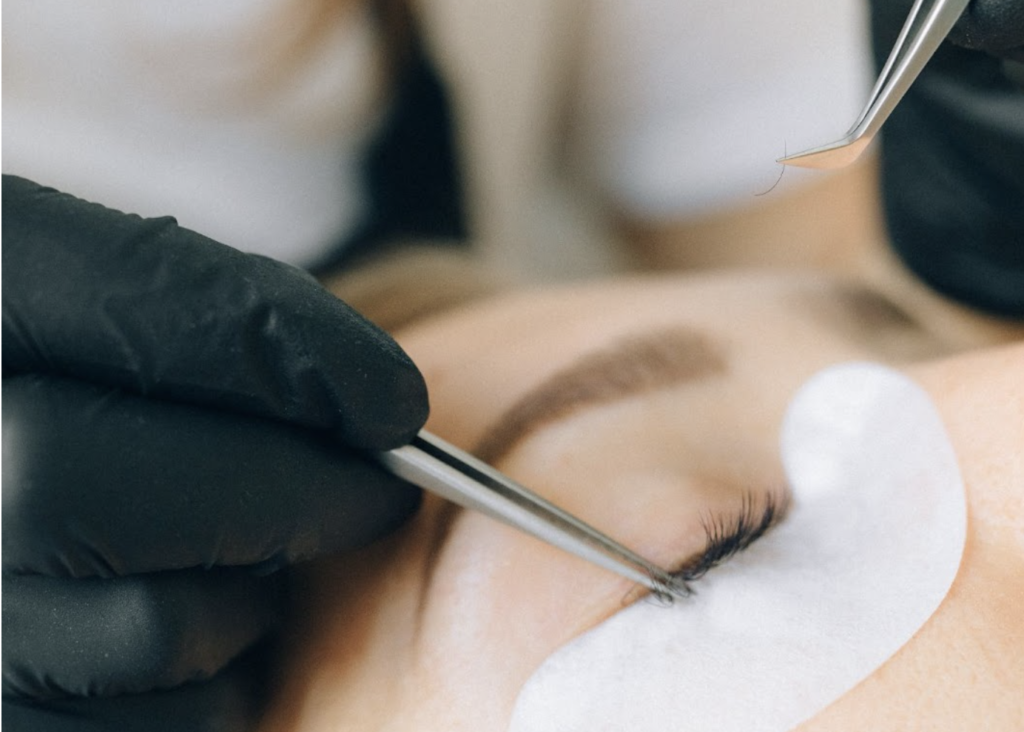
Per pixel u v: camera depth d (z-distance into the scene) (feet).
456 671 1.59
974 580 1.46
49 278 1.32
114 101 2.19
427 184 2.33
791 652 1.45
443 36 2.20
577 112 2.28
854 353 1.93
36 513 1.28
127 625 1.44
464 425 1.95
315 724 1.62
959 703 1.34
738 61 2.22
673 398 1.92
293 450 1.49
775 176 2.24
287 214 2.34
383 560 1.76
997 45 1.58
